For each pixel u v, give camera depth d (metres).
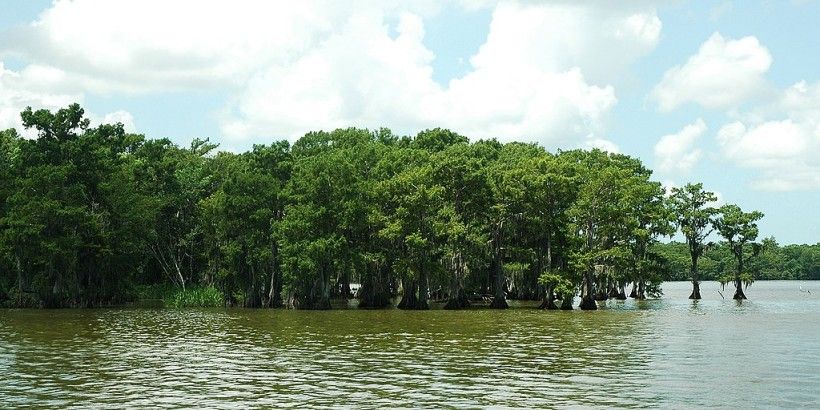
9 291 84.81
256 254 86.56
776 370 33.69
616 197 86.00
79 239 81.69
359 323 61.12
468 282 100.56
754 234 110.88
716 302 104.88
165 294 98.62
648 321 64.00
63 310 79.69
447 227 81.19
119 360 37.09
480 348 42.28
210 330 54.38
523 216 87.44
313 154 112.44
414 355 39.00
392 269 89.00
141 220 91.12
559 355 39.06
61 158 86.69
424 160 96.00
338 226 82.94
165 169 103.12
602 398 26.88
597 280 93.62
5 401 26.23
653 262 108.50
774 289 182.62
